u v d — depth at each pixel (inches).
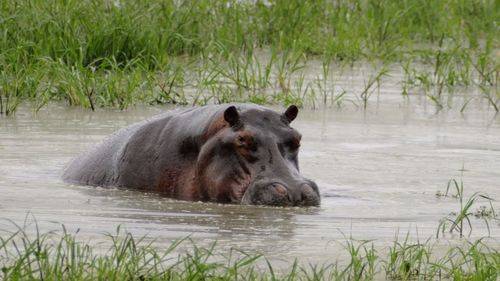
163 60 2352.4
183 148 1380.4
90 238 1104.8
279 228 1191.6
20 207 1254.3
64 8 2433.6
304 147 1715.1
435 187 1464.1
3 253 1026.1
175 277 967.0
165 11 2615.7
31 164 1537.9
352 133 1851.6
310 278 993.5
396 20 2972.4
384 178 1510.8
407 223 1247.5
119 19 2438.5
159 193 1380.4
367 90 2242.9
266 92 2219.5
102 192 1379.2
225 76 2207.2
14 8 2427.4
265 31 2770.7
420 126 1942.7
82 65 2247.8
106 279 950.4
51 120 1882.4
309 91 2251.5
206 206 1295.5
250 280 964.6
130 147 1430.9
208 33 2620.6
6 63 2190.0
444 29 2970.0
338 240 1146.7
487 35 2950.3
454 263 1072.8
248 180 1312.7
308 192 1312.7
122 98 2069.4
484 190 1453.0
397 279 1023.0
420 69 2610.7
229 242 1117.7
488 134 1884.8
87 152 1518.2
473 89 2404.0
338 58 2672.2
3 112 1932.8
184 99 2097.7
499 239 1182.3
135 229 1159.0
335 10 3021.7
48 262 967.0
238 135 1320.1
